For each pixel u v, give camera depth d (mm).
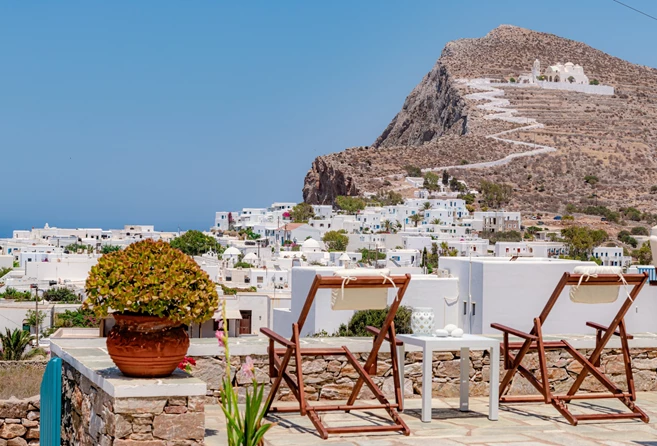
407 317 23406
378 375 8602
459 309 24266
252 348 8250
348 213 183875
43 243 132875
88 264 77750
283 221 181500
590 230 160000
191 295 6016
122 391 5691
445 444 6754
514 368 8141
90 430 6324
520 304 21516
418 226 160000
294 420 7543
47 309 51500
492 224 165500
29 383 12398
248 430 5820
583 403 8742
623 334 8305
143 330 5977
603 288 7867
